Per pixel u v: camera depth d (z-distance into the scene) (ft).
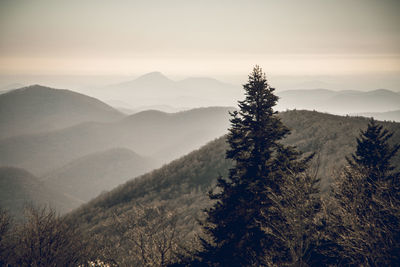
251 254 24.63
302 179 24.32
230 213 25.94
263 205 26.43
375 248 19.97
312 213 23.81
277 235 24.62
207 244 27.45
